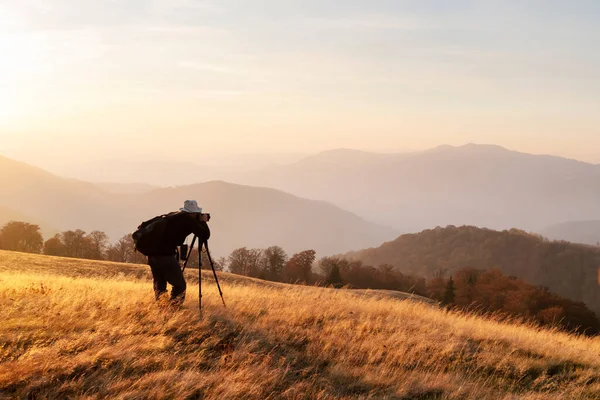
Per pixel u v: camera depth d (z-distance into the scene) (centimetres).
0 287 1045
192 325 787
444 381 730
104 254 10925
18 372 550
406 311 1276
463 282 10369
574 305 7712
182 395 565
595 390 775
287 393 614
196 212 870
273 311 983
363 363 764
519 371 842
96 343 671
